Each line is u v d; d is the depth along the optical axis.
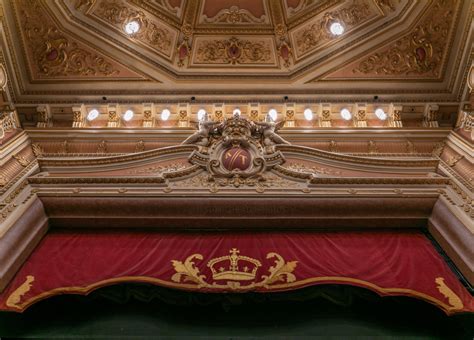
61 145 7.02
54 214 5.86
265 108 7.82
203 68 8.23
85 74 7.97
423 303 5.06
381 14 7.98
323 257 5.30
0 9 6.85
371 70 8.07
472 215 5.38
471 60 7.16
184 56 8.27
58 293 4.68
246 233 5.82
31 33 7.57
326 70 8.08
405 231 5.93
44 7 7.40
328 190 5.97
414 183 6.14
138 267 5.07
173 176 6.15
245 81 8.10
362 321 4.93
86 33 7.88
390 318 4.97
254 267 5.05
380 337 4.76
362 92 7.94
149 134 7.15
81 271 5.02
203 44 8.41
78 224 5.91
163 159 6.54
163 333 4.78
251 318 4.98
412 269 5.11
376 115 7.73
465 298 4.66
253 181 6.09
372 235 5.80
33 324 4.81
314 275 4.94
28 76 7.77
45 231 5.80
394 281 4.89
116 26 8.06
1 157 6.07
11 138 6.58
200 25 8.49
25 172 6.25
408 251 5.45
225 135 6.57
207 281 4.85
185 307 5.10
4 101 7.40
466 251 5.10
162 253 5.34
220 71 8.20
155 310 5.05
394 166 6.53
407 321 4.94
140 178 6.05
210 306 5.11
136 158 6.52
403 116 7.82
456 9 7.19
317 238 5.71
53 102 7.73
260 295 5.00
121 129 7.18
